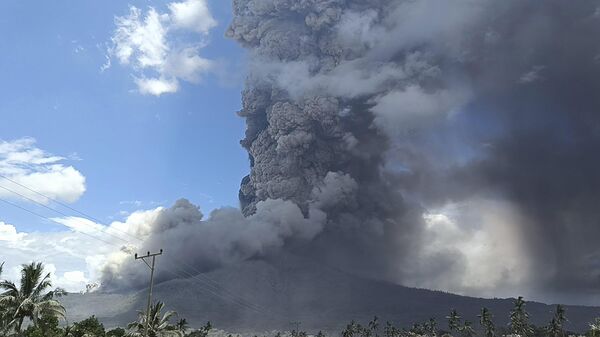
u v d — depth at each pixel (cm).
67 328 7281
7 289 6016
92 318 9025
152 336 7844
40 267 6194
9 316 5850
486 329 19312
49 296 6172
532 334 18462
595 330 15250
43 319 6544
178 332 8219
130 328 8050
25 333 6269
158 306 8162
